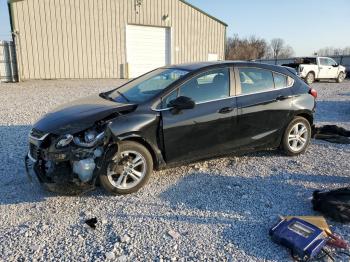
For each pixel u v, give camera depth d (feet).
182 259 9.68
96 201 13.12
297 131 18.57
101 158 12.85
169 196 13.65
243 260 9.66
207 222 11.71
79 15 65.57
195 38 80.59
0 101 36.86
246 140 16.70
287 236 10.24
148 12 73.05
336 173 16.25
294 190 14.34
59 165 12.79
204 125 15.15
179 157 14.92
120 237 10.66
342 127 25.36
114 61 71.36
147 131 13.85
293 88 18.33
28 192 13.73
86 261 9.53
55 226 11.31
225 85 16.06
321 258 9.69
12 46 60.03
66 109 14.85
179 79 14.99
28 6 60.13
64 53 65.36
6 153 18.44
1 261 9.46
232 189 14.39
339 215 11.60
